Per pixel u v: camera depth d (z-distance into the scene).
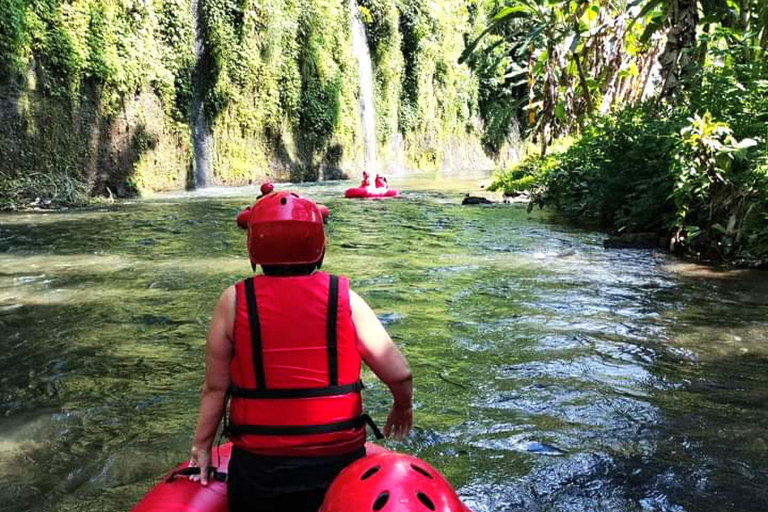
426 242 9.45
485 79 35.88
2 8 13.03
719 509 2.75
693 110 9.48
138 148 16.33
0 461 3.12
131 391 3.97
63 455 3.19
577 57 15.30
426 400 3.85
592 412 3.70
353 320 2.11
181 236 9.72
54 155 14.34
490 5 31.78
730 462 3.14
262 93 20.78
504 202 15.16
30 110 13.84
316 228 2.14
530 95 17.33
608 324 5.34
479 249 8.87
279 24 21.08
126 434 3.42
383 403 3.81
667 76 11.73
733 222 8.03
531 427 3.51
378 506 1.57
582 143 13.33
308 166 23.16
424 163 32.19
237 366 2.07
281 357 2.03
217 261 7.80
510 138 39.12
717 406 3.78
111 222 11.18
